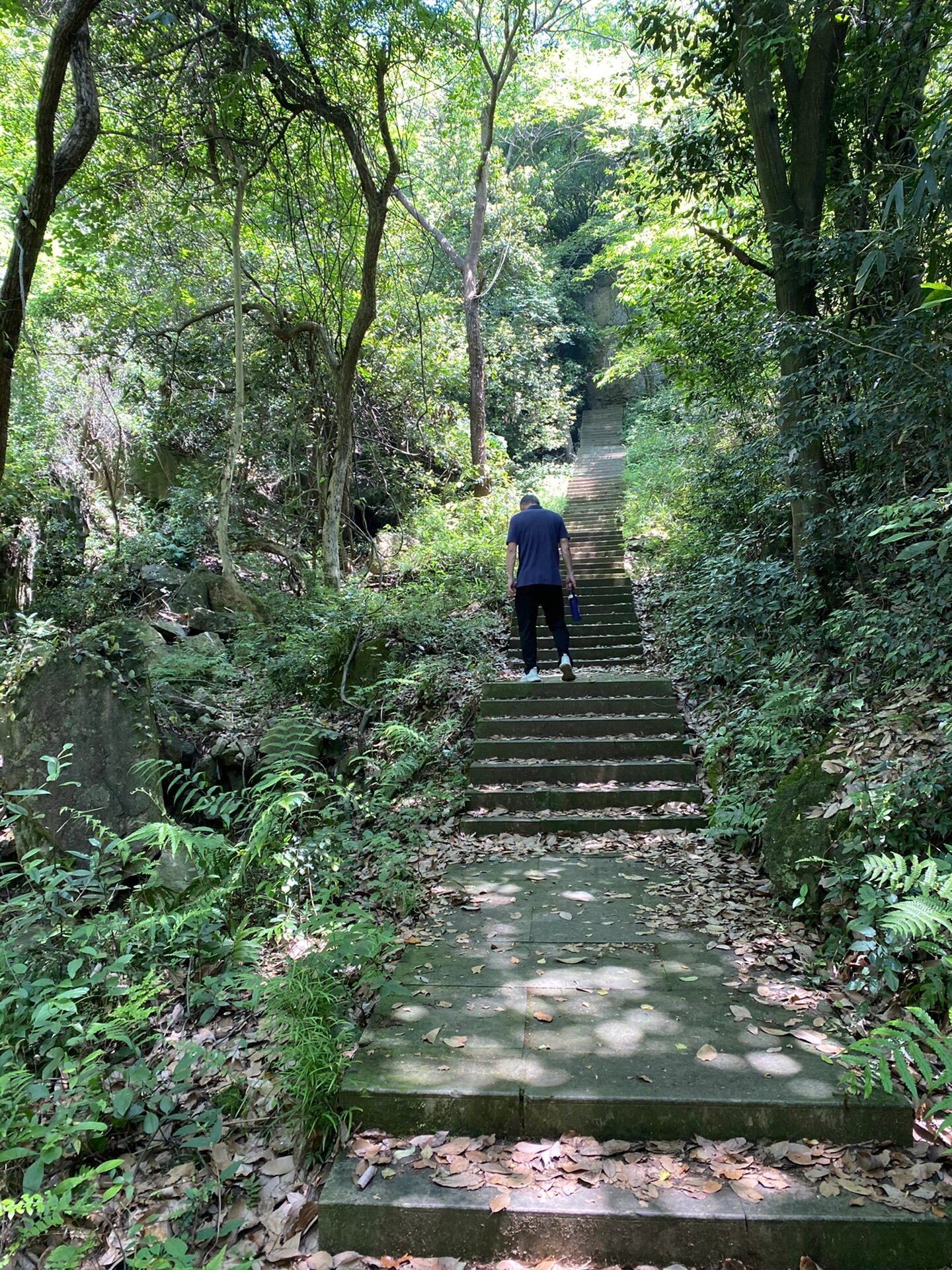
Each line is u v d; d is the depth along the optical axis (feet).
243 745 15.87
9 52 22.15
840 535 15.34
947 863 8.43
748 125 19.88
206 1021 9.21
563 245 70.23
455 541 30.37
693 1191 6.35
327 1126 7.27
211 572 28.76
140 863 11.99
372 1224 6.37
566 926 10.53
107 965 9.18
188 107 21.36
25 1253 6.70
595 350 74.95
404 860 11.64
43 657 13.76
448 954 9.87
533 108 40.83
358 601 22.26
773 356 17.52
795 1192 6.33
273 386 31.19
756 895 11.05
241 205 23.66
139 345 30.63
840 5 16.55
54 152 14.06
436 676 19.19
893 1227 5.98
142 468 35.55
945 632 11.43
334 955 8.38
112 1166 6.17
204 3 19.80
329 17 20.47
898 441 13.62
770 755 13.00
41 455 29.30
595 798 14.55
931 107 15.29
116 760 13.26
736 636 17.40
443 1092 7.17
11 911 10.87
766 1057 7.57
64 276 31.45
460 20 26.37
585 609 25.89
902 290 15.12
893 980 8.16
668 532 31.27
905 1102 6.84
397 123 35.45
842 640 14.30
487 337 51.21
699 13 19.75
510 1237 6.24
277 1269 6.30
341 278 28.02
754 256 21.90
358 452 35.53
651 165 22.95
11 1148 6.91
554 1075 7.38
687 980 9.07
